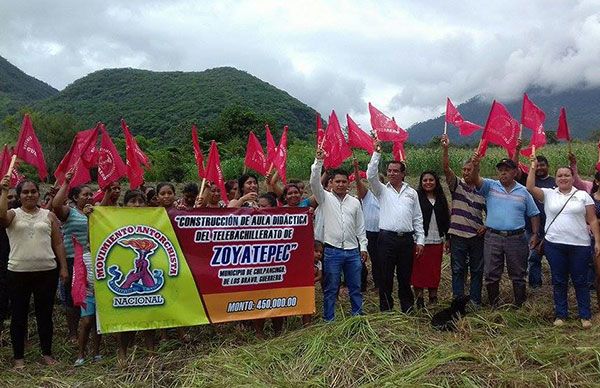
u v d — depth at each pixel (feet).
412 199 22.20
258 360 17.49
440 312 20.92
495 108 23.48
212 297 20.02
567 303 22.62
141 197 21.36
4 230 20.24
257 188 25.21
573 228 20.93
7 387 16.76
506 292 25.58
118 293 18.83
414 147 99.86
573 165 25.70
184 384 16.22
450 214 24.17
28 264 18.21
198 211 19.94
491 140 23.59
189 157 107.55
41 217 18.62
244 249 20.45
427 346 17.92
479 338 19.08
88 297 18.90
